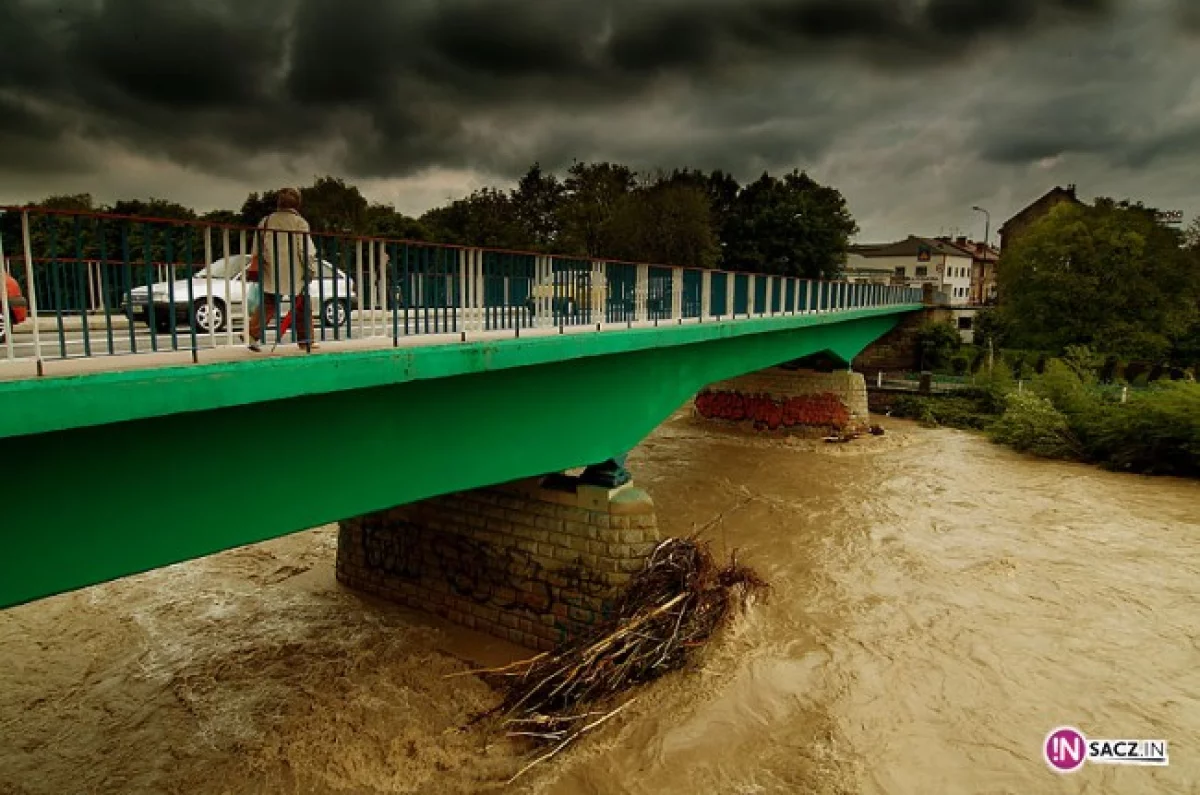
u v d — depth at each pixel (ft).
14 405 13.78
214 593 40.24
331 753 26.86
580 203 166.61
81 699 30.22
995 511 56.54
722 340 49.73
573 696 28.71
